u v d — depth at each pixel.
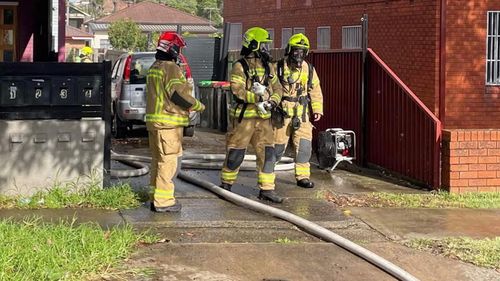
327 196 8.38
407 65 16.33
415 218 7.49
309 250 6.06
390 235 6.75
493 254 6.14
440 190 9.02
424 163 9.30
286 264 5.71
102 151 7.77
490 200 8.41
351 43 19.22
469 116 15.32
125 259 5.56
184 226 6.70
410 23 16.12
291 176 9.71
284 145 8.57
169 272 5.34
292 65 8.66
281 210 7.20
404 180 9.80
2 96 7.41
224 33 20.84
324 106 12.06
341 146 10.40
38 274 4.91
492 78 15.37
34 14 16.42
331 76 11.81
